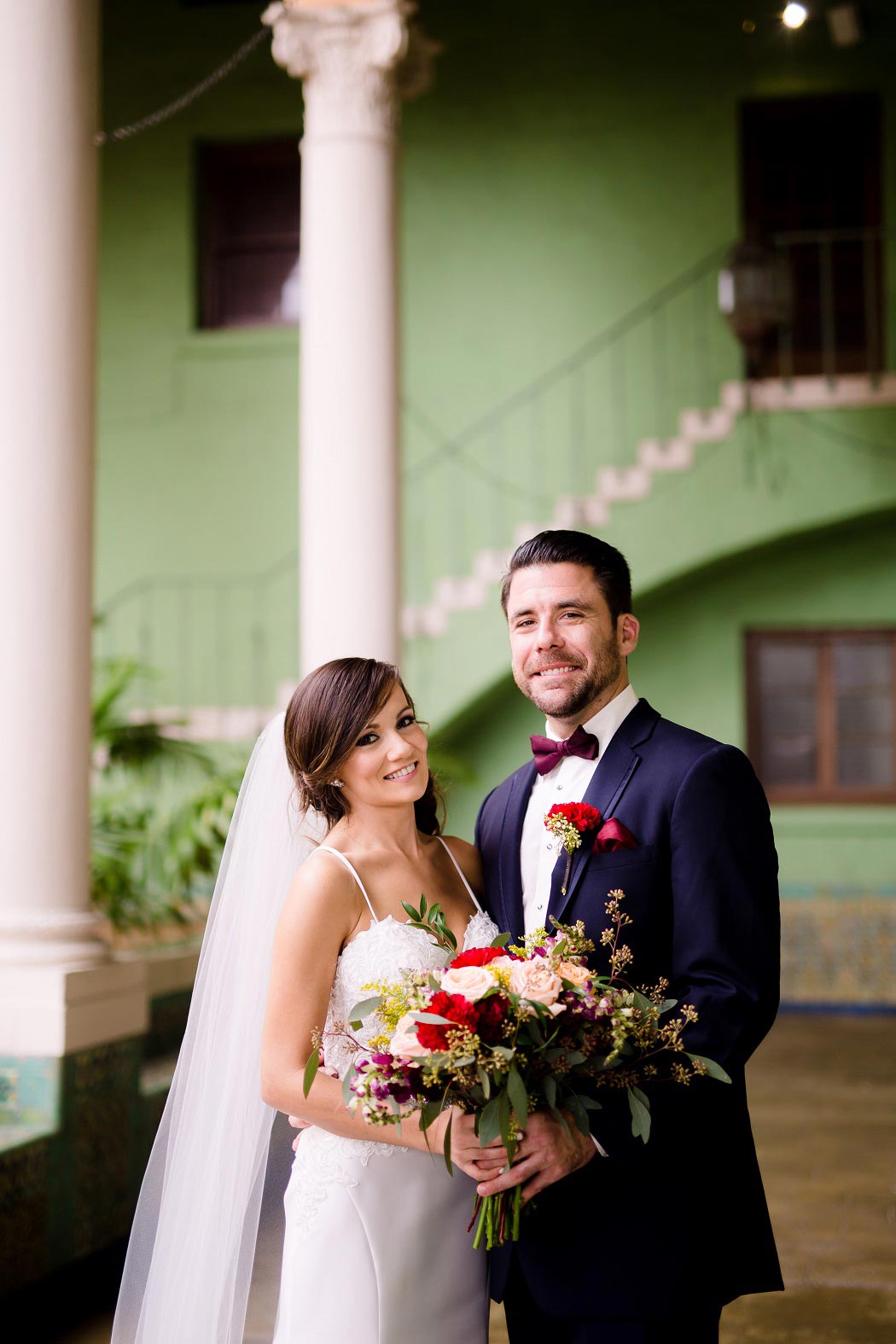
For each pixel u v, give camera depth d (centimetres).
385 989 189
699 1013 195
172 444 934
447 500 908
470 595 848
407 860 225
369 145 481
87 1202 380
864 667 897
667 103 905
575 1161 189
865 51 881
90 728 388
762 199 905
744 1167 210
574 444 898
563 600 219
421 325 921
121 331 943
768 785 902
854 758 895
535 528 868
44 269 371
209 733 832
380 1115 182
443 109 926
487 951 189
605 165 909
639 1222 197
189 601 924
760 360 888
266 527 920
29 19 372
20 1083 370
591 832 210
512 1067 175
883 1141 538
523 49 920
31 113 371
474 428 909
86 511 380
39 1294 358
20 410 370
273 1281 253
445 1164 214
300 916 211
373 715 219
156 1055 489
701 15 903
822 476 817
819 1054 724
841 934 869
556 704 220
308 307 488
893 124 877
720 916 201
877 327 882
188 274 937
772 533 820
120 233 947
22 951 372
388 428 482
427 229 923
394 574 482
